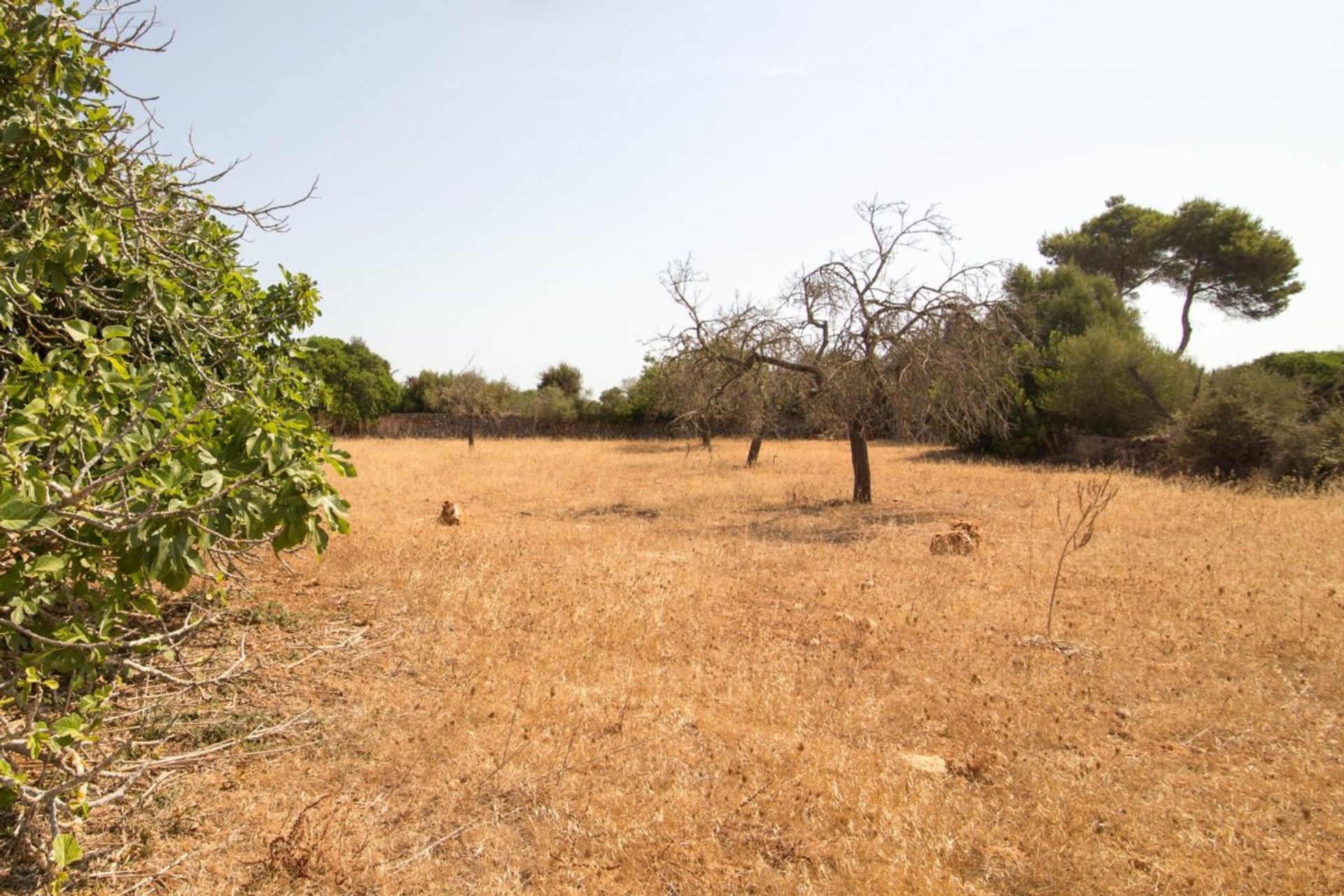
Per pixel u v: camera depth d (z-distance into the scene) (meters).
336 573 7.54
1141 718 4.52
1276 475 14.17
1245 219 30.09
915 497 14.32
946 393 12.41
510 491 15.48
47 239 3.35
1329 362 18.44
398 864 3.13
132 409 3.44
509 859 3.18
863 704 4.71
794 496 13.68
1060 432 21.92
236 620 5.98
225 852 3.18
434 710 4.53
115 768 3.62
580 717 4.46
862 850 3.22
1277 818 3.47
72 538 3.08
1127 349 20.84
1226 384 16.39
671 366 13.71
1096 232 36.00
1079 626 6.14
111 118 4.04
